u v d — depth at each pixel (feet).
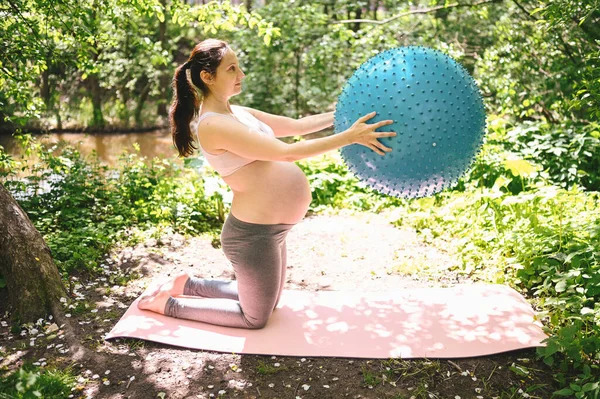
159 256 16.62
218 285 12.84
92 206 19.90
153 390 10.21
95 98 51.83
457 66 10.14
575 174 20.90
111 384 10.39
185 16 19.42
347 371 10.78
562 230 15.01
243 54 44.34
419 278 15.31
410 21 37.42
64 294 13.19
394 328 12.10
